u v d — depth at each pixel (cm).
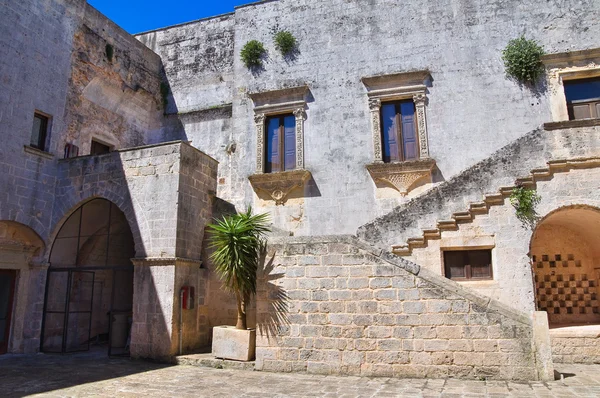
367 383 866
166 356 1177
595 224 1258
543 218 1159
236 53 1792
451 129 1511
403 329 929
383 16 1653
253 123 1711
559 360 1073
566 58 1455
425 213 1252
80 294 1600
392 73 1577
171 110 1998
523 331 880
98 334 1688
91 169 1440
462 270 1224
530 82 1480
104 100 1755
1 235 1351
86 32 1659
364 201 1531
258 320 1029
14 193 1345
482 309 900
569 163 1155
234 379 934
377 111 1580
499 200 1198
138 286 1265
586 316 1388
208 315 1378
